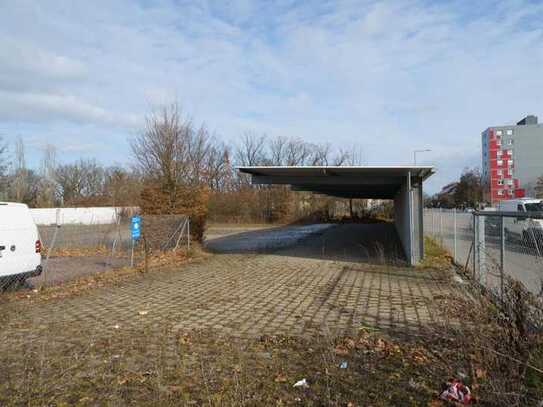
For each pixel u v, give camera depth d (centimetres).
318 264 1335
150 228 1534
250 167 1297
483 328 384
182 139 1852
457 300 487
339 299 823
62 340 586
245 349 531
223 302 817
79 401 393
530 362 354
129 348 542
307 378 432
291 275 1130
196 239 1758
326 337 566
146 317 713
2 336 610
